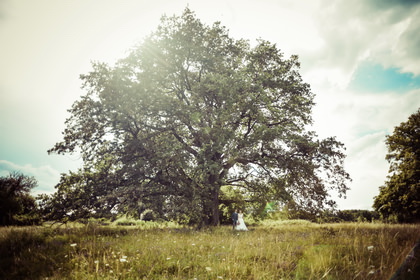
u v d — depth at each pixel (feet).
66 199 48.80
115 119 48.11
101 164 54.54
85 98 52.31
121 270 17.31
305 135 55.62
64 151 50.93
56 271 16.58
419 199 86.17
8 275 16.40
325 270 16.24
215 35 60.90
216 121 50.93
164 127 53.36
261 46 65.31
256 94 54.19
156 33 58.23
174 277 16.43
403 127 96.27
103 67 52.65
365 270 15.03
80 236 28.81
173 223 55.67
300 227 52.21
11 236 24.49
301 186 56.54
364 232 32.04
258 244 27.20
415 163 88.94
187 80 60.64
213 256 21.54
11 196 65.67
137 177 49.70
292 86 61.36
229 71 55.98
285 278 16.08
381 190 96.68
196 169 47.57
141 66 54.60
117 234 32.12
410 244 18.20
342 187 54.95
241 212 56.24
